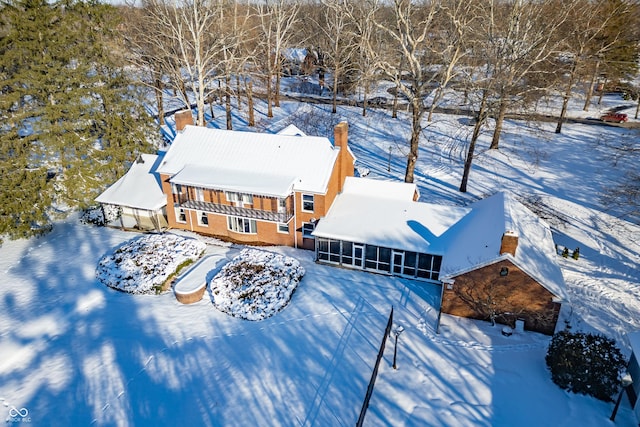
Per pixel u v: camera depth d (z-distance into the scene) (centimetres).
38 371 2075
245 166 3023
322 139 3027
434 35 4609
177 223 3306
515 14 3312
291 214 2945
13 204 3038
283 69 7588
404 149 4719
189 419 1830
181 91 4675
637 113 5606
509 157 4481
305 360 2116
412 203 2981
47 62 3275
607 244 3034
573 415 1789
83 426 1806
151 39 4725
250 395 1933
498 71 3306
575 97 6234
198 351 2189
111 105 3675
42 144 3453
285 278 2609
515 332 2261
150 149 4025
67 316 2434
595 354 1892
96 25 3609
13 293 2620
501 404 1850
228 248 3067
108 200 3278
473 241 2461
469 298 2309
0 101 3078
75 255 3008
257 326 2347
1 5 3098
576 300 2495
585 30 4256
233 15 5812
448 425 1758
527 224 2572
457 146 4778
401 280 2700
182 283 2605
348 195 3119
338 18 5803
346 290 2609
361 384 1975
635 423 1739
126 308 2506
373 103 6456
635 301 2483
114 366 2103
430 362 2081
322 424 1786
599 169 4166
